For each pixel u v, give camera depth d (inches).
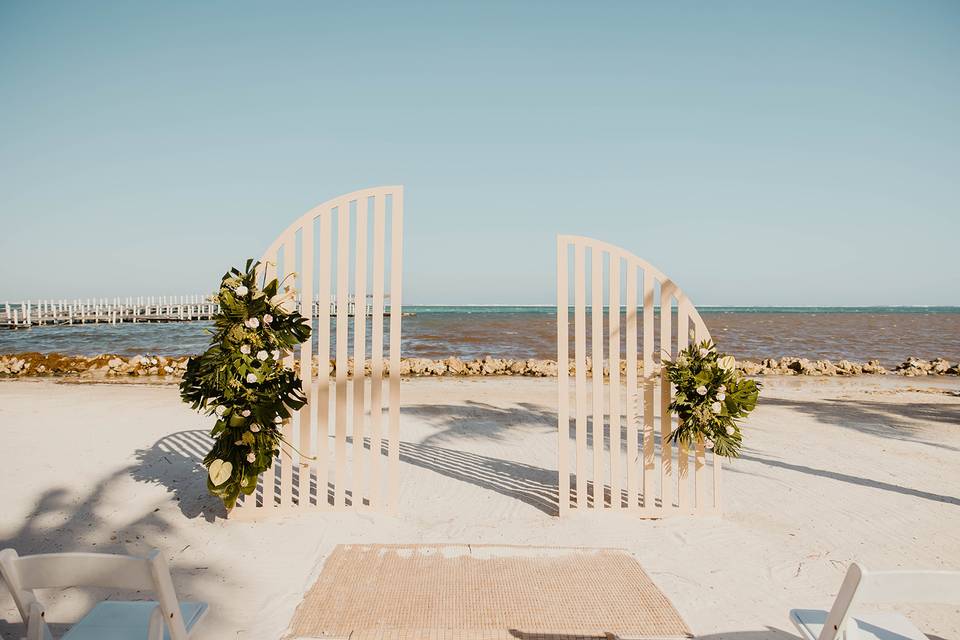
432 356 908.0
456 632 125.1
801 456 292.8
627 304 201.6
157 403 418.3
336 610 133.3
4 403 411.8
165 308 1859.0
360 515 196.2
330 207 195.0
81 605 134.8
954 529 195.8
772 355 943.0
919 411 423.8
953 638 129.8
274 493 206.2
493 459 284.5
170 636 87.7
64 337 1098.7
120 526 185.2
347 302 198.1
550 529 190.4
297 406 188.4
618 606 137.6
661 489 203.0
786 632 129.9
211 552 166.7
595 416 202.2
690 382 192.5
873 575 80.7
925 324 2196.1
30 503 204.8
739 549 176.7
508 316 3095.5
